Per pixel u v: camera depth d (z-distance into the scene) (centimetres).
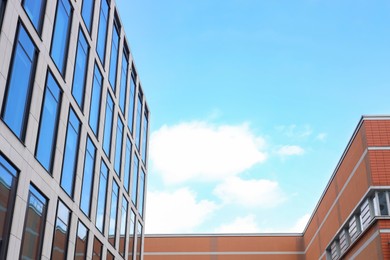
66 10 2309
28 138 1817
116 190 3203
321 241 4728
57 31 2178
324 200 4581
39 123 1931
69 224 2272
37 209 1902
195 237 5941
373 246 3105
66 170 2261
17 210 1703
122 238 3347
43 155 1983
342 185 3909
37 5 1961
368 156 3256
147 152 4384
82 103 2531
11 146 1678
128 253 3516
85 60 2602
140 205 4034
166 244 5912
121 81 3459
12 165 1694
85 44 2606
